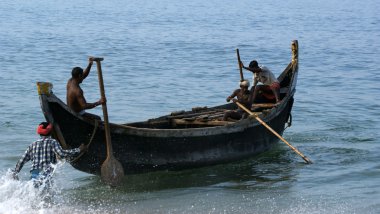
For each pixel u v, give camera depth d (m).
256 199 15.85
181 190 16.66
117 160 16.27
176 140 17.30
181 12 103.44
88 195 16.05
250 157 19.81
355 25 84.44
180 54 50.19
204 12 105.12
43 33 63.78
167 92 33.72
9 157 19.80
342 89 35.06
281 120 21.53
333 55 51.34
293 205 15.31
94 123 16.02
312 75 40.41
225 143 18.59
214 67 43.62
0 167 18.64
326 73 41.31
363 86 36.12
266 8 123.31
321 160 19.89
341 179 17.75
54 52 49.56
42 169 14.84
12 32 63.78
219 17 93.56
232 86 36.12
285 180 17.64
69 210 14.78
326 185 17.17
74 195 16.02
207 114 20.69
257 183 17.34
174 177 17.89
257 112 21.00
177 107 29.84
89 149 16.27
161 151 17.17
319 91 34.41
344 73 41.34
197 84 36.56
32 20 79.81
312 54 51.88
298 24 84.00
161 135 16.94
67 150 14.99
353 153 20.75
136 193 16.33
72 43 56.00
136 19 85.81
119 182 16.14
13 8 101.62
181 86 35.69
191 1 143.62
